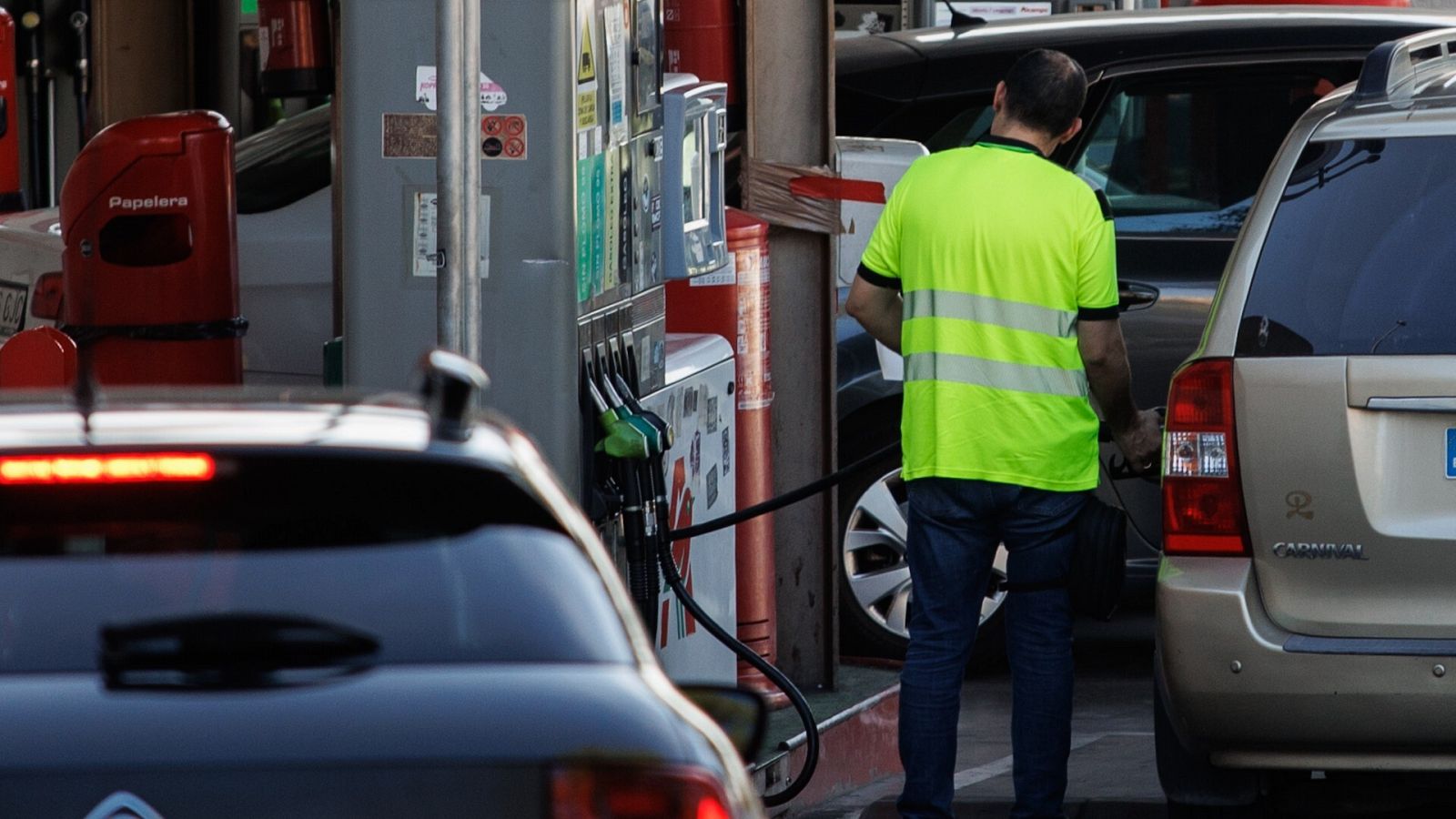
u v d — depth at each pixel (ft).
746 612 69.82
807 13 72.95
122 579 27.17
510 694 26.14
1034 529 55.36
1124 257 84.23
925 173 56.18
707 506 65.21
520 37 49.96
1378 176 50.16
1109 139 85.81
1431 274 49.08
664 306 62.23
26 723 25.12
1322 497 48.57
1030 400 54.90
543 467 30.86
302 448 28.50
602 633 27.84
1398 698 47.67
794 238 74.18
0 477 27.63
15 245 71.56
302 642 26.73
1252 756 49.37
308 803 24.86
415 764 25.17
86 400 30.68
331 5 59.31
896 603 83.61
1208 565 49.49
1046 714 55.88
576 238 51.21
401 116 50.39
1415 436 48.19
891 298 57.57
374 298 50.78
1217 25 87.25
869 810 62.49
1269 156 85.46
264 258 69.51
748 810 26.94
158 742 25.00
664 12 73.77
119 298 58.13
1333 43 86.22
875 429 83.76
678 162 61.36
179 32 122.11
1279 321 49.57
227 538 27.76
